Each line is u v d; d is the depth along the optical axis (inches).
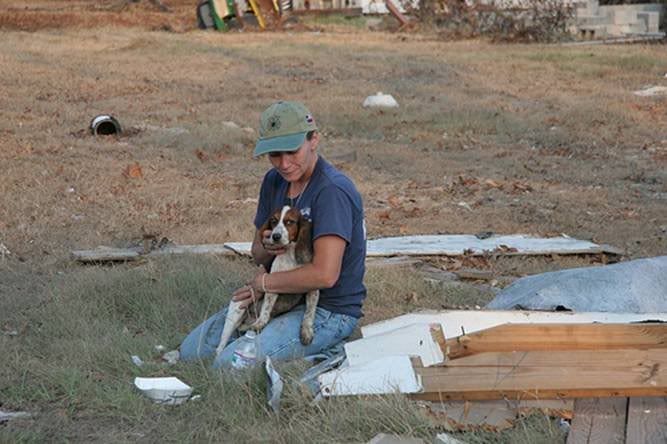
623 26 2018.9
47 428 353.1
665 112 1170.0
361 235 395.2
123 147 963.3
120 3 2659.9
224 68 1555.1
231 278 530.6
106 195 759.7
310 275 378.9
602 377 345.1
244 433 342.6
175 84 1395.2
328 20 2325.3
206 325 415.8
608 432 328.5
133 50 1739.7
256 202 756.0
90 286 513.0
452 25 2106.3
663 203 768.3
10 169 832.3
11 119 1095.6
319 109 1187.9
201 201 753.0
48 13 2352.4
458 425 337.7
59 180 803.4
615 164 919.0
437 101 1256.2
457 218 714.2
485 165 919.7
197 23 2236.7
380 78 1459.2
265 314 392.8
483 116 1139.3
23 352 423.2
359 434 335.3
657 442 317.4
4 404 372.2
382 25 2225.6
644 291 443.8
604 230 678.5
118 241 636.1
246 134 1035.3
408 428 333.4
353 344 375.9
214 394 370.6
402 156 948.6
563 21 1961.1
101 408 367.6
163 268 551.8
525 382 348.8
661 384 341.1
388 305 501.4
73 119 1113.4
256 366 377.7
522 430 335.6
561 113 1159.6
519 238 638.5
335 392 354.0
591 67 1508.4
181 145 976.9
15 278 547.5
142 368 402.0
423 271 572.1
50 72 1466.5
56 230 654.5
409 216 722.2
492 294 524.1
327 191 381.1
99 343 426.6
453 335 406.0
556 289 448.5
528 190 809.5
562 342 365.1
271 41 1914.4
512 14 1993.1
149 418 361.7
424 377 354.6
